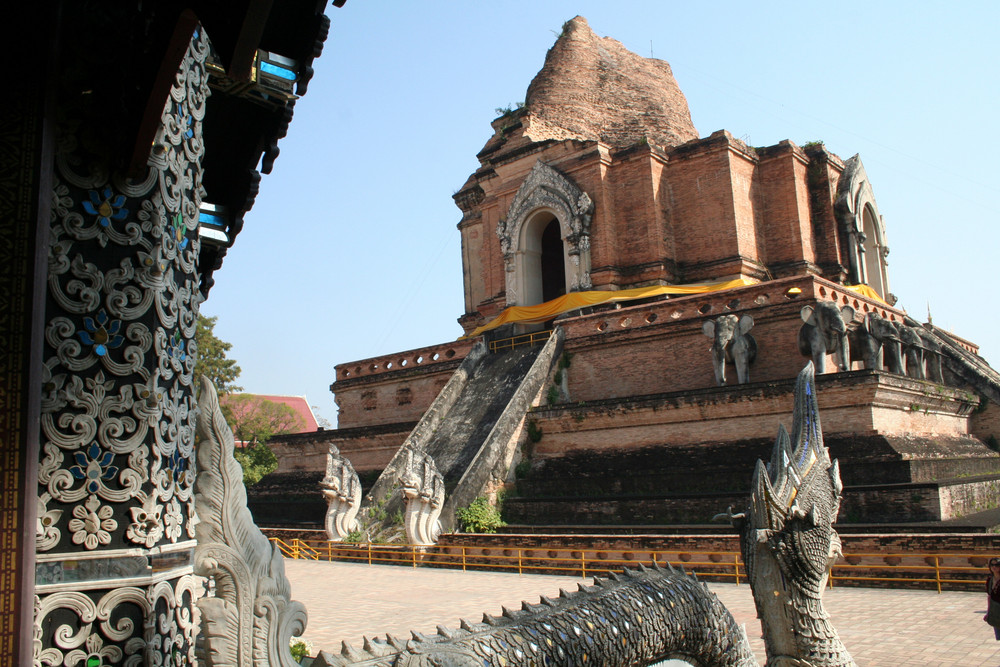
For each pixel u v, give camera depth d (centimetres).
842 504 1962
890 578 1572
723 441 2480
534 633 583
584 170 3728
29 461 461
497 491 2694
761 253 3631
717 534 1881
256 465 4319
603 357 3070
